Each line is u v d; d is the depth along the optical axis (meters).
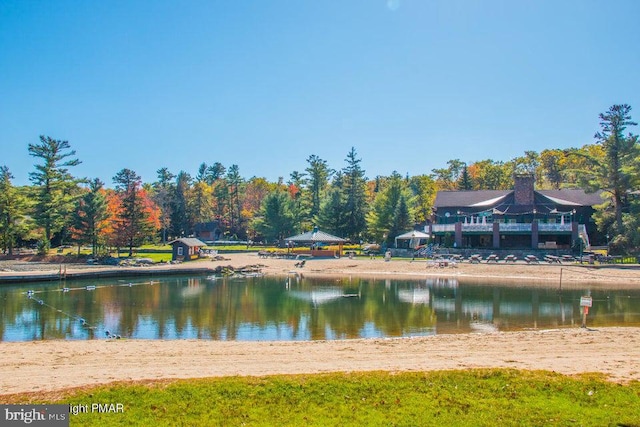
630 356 16.39
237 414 10.88
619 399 11.59
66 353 18.12
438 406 11.25
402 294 38.00
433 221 84.19
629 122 62.47
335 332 23.88
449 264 57.50
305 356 17.11
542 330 23.41
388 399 11.67
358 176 98.94
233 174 125.88
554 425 10.31
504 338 20.48
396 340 20.58
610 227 64.12
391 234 83.25
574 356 16.48
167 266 59.91
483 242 74.62
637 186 62.50
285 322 26.58
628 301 33.25
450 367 14.64
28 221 76.06
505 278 48.50
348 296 37.00
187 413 10.91
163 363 16.08
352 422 10.46
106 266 61.84
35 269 56.69
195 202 127.06
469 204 83.56
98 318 27.91
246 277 53.56
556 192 82.12
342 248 80.31
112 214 75.31
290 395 11.91
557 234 69.31
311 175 115.56
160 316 28.56
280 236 98.62
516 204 77.62
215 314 29.20
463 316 28.08
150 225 75.25
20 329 24.78
